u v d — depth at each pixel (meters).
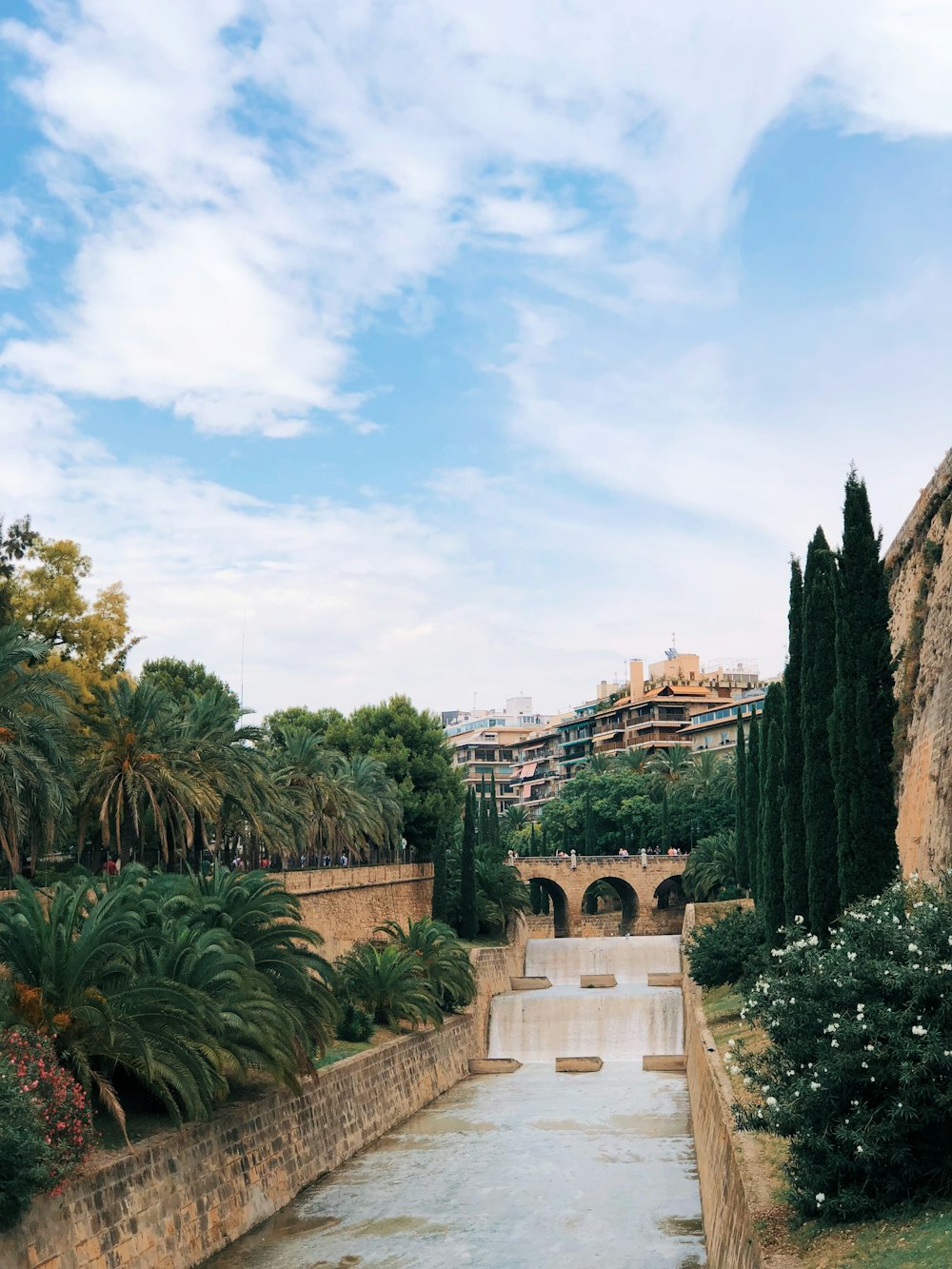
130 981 30.22
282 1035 34.38
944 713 34.38
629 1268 29.09
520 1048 69.44
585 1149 43.12
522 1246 31.22
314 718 104.19
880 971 18.34
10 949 29.64
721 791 130.75
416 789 96.06
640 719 182.25
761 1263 15.96
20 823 36.81
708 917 84.31
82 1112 26.73
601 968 91.50
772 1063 19.55
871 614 30.59
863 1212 17.11
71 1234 24.61
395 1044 50.97
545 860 119.44
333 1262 30.08
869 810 29.52
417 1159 42.03
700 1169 35.78
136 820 45.81
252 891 40.03
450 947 64.06
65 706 39.25
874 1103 17.81
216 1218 31.16
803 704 36.16
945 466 40.91
